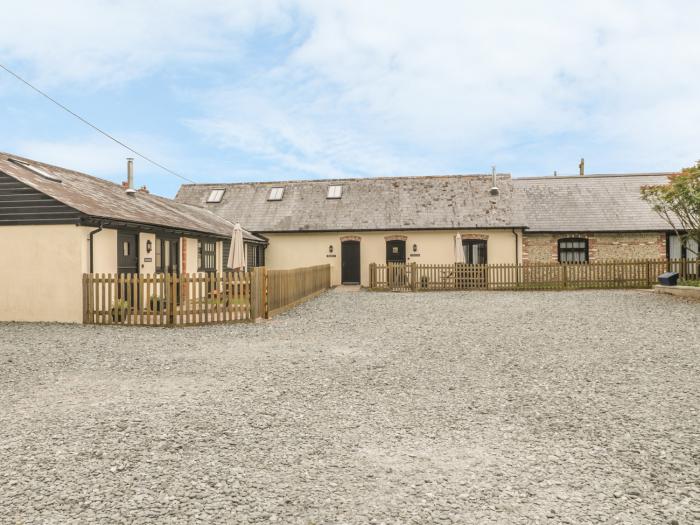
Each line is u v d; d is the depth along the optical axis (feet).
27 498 11.32
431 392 20.10
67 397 19.42
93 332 36.63
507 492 11.60
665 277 62.90
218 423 16.38
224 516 10.52
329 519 10.41
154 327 39.45
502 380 21.90
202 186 103.04
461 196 89.81
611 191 89.86
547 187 92.68
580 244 83.25
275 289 46.37
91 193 52.21
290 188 98.37
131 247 50.19
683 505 10.94
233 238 59.98
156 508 10.85
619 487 11.81
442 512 10.69
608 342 30.40
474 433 15.51
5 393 20.02
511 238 82.84
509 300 57.57
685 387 20.38
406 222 85.35
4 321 43.21
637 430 15.56
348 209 90.33
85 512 10.70
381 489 11.77
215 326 39.29
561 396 19.39
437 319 42.06
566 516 10.50
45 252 43.01
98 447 14.30
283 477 12.42
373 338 33.01
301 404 18.48
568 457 13.58
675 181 59.67
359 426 16.16
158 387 20.88
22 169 47.91
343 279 87.04
